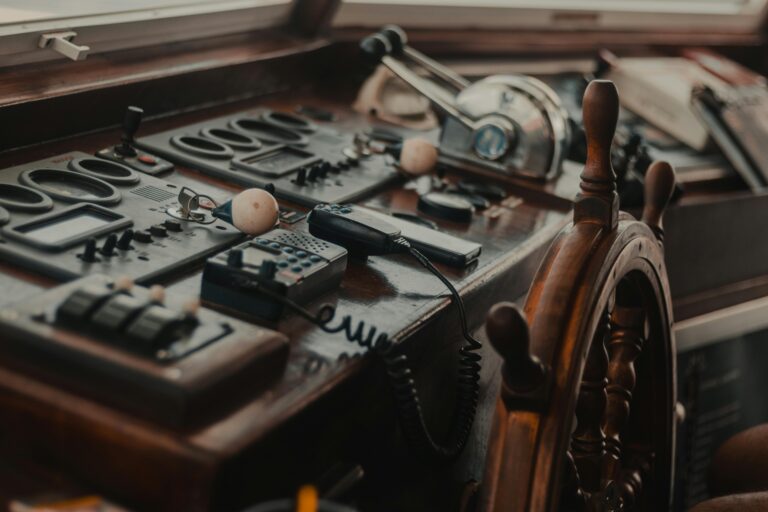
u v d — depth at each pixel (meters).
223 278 1.31
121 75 2.03
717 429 3.13
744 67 4.28
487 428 1.85
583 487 1.57
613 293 1.49
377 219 1.63
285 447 1.12
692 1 4.07
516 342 1.12
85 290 1.11
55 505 0.99
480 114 2.25
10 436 1.07
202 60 2.28
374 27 2.95
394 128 2.50
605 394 1.54
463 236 1.83
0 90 1.77
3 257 1.30
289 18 2.71
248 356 1.12
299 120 2.29
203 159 1.88
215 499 1.00
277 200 1.80
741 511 1.72
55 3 1.97
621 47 3.70
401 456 1.50
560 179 2.26
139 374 1.03
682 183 2.90
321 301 1.42
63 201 1.50
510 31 3.34
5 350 1.08
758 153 3.10
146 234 1.43
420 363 1.49
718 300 2.96
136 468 1.02
